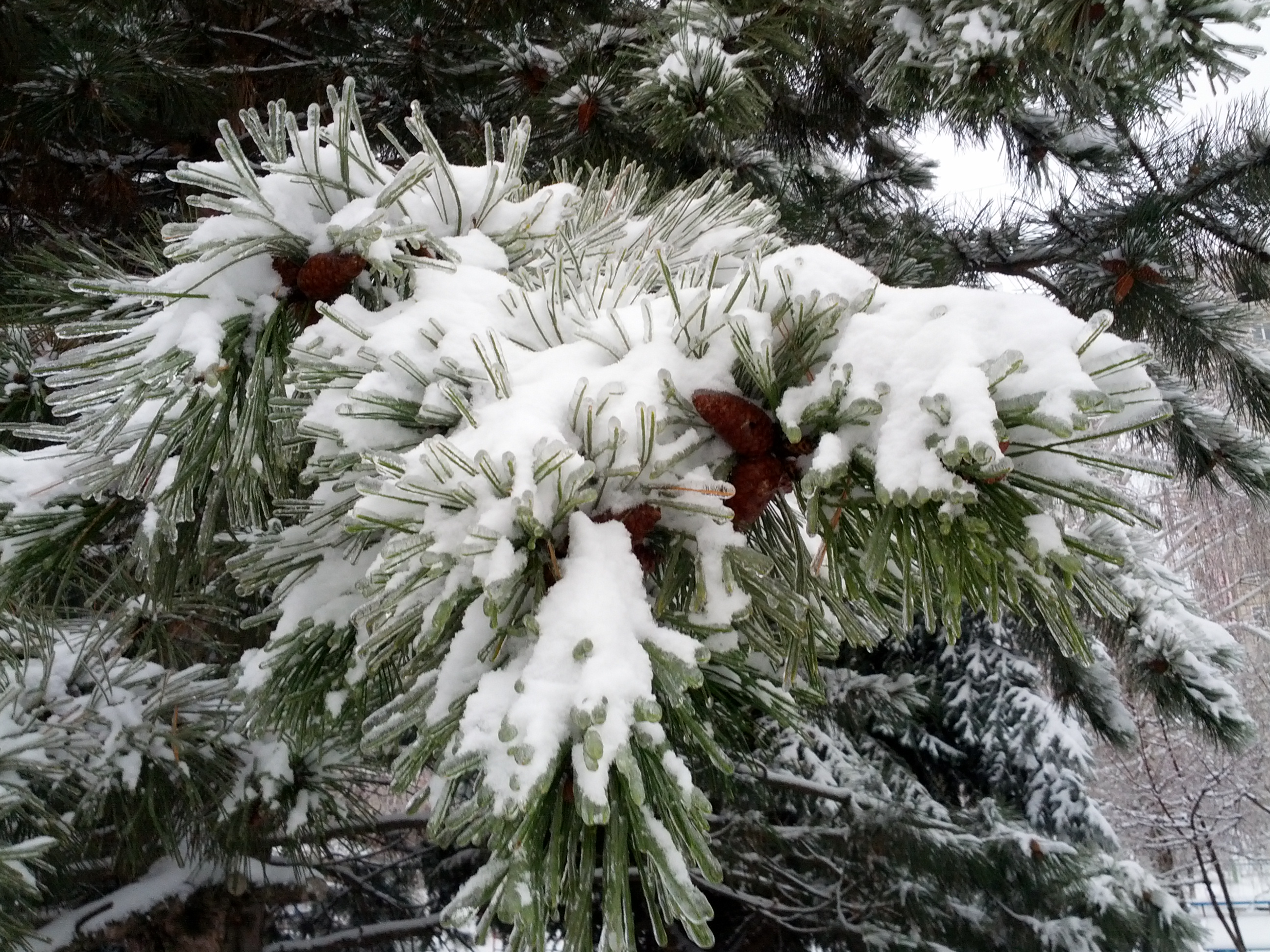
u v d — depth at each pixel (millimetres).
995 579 579
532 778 495
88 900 2275
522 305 750
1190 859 6492
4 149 2029
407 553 546
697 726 538
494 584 531
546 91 2049
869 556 574
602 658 524
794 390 623
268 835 1656
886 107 1786
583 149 2039
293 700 797
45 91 1863
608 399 620
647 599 603
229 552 1303
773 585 638
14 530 937
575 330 717
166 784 1479
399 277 789
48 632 1114
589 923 519
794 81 2576
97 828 1714
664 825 515
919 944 2969
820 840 3104
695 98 1568
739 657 650
